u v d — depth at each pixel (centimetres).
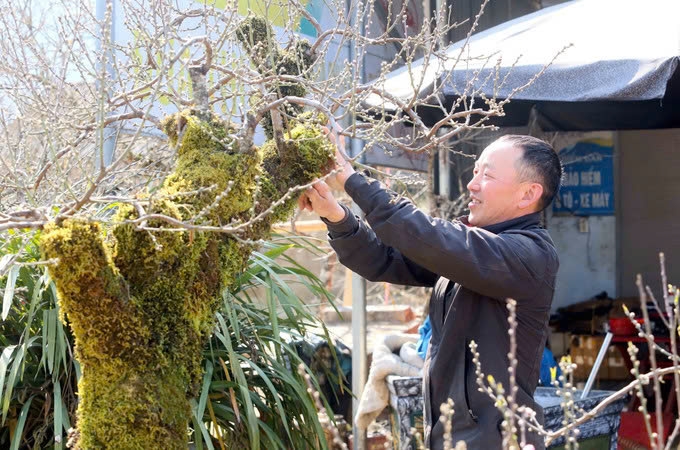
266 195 186
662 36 310
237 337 247
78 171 285
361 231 214
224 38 197
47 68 230
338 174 193
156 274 158
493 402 188
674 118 463
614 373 588
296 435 257
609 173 738
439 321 204
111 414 151
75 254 145
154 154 276
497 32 414
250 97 227
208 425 247
